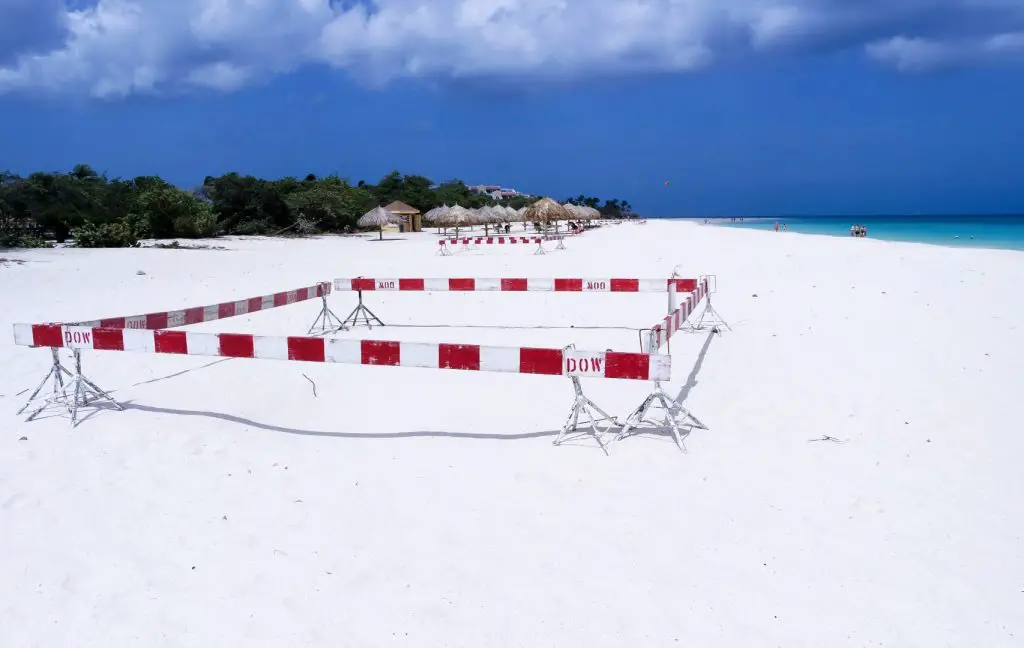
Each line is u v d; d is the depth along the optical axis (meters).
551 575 3.74
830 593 3.51
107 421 6.29
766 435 5.67
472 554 3.96
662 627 3.28
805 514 4.32
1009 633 3.16
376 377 7.69
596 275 17.72
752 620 3.31
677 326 7.32
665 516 4.35
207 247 30.61
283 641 3.24
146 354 8.89
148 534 4.24
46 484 4.96
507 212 55.34
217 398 6.97
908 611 3.34
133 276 17.73
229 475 5.11
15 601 3.58
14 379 7.74
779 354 8.37
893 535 4.03
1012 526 4.08
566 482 4.88
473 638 3.24
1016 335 8.84
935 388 6.75
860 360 7.93
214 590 3.66
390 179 87.25
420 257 26.22
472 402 6.76
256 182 47.28
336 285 11.24
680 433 5.77
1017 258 18.94
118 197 37.62
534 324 11.07
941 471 4.86
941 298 11.95
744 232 48.59
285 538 4.18
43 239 28.64
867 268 17.11
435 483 4.91
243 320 11.70
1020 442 5.32
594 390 7.09
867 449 5.31
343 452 5.53
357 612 3.45
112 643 3.24
